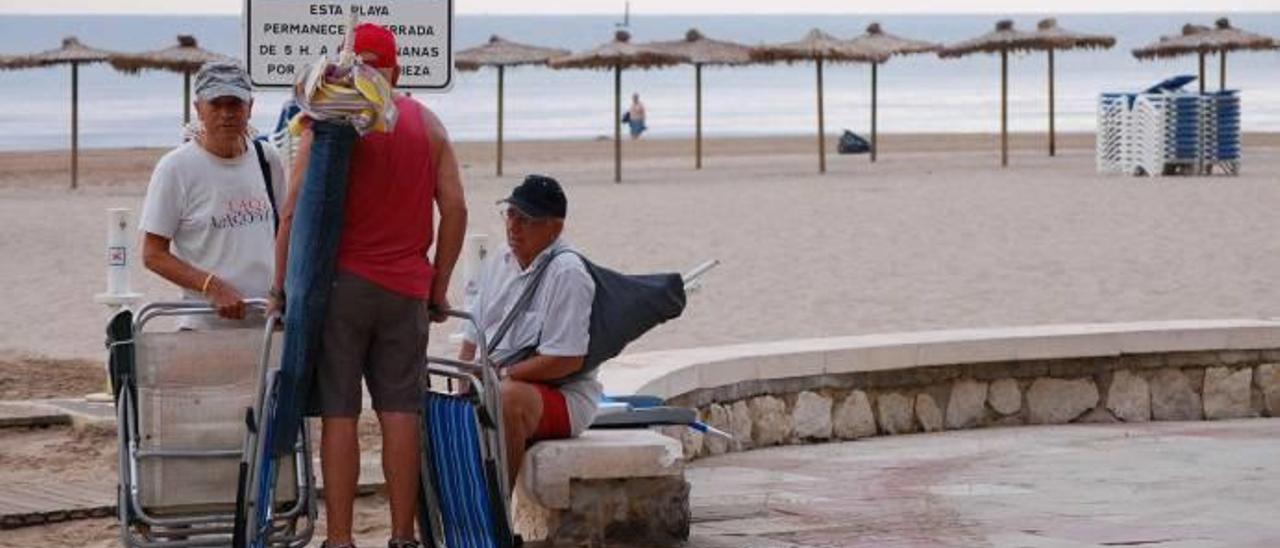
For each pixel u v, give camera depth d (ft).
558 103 474.49
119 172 202.49
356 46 29.71
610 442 33.68
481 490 30.50
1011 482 41.45
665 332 73.15
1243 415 54.85
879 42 217.77
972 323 76.84
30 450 44.70
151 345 29.04
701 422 41.45
